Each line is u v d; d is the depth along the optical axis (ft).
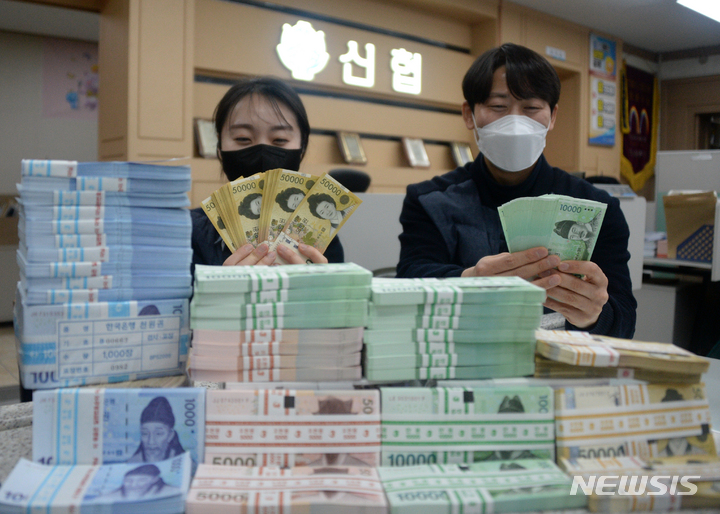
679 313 10.95
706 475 2.30
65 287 2.60
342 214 3.60
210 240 4.63
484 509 2.07
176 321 2.80
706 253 10.50
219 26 14.75
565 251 3.51
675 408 2.54
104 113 14.74
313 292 2.44
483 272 3.54
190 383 2.75
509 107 4.74
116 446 2.29
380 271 9.29
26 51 22.68
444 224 4.91
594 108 24.79
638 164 28.04
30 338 2.56
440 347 2.52
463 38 20.80
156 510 2.00
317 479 2.21
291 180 3.52
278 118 4.46
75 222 2.58
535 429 2.44
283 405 2.34
